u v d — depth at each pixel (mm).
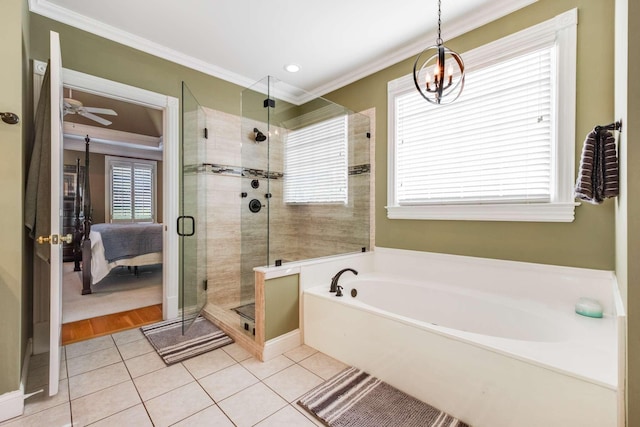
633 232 974
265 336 2031
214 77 3064
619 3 1330
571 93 1838
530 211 2000
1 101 1452
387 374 1725
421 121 2621
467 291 2207
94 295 3598
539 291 1985
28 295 1979
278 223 2643
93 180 6270
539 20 1969
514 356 1262
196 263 2756
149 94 2621
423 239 2609
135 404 1550
